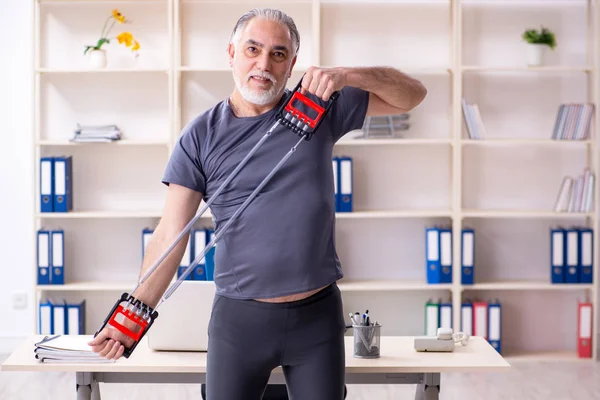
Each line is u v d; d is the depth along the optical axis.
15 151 5.34
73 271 5.38
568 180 5.15
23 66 5.30
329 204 2.43
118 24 5.24
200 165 2.45
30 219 5.37
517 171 5.36
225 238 2.42
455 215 5.11
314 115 2.34
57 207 5.12
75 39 5.25
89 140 5.05
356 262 5.41
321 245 2.40
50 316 5.16
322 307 2.41
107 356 2.31
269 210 2.37
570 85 5.30
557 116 5.16
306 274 2.37
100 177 5.32
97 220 5.36
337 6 5.25
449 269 5.18
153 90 5.29
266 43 2.32
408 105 2.53
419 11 5.26
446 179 5.35
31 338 3.14
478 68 5.05
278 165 2.33
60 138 5.29
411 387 4.71
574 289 5.43
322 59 5.28
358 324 3.00
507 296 5.45
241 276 2.39
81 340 3.00
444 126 5.31
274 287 2.37
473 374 4.96
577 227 5.26
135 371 2.86
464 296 5.45
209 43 5.25
